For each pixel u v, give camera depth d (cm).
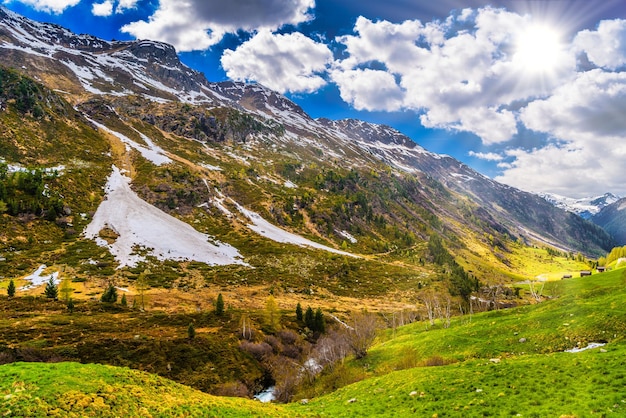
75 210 17538
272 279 16412
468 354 5000
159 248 16812
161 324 9712
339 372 6362
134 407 2744
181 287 13575
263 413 3225
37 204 15962
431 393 3416
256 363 8750
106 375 3212
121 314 10106
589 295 6003
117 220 18038
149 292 12556
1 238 13625
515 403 2736
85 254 14488
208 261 17062
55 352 7269
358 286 17412
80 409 2509
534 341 4791
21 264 12631
